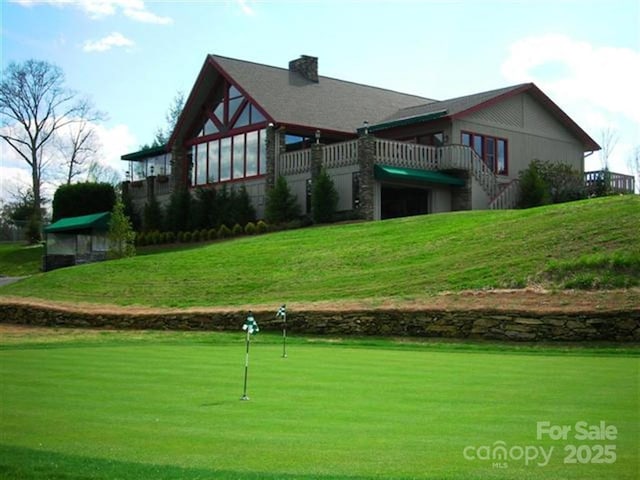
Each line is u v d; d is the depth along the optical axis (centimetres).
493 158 4112
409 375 1152
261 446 672
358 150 3622
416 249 2583
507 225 2567
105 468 595
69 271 3105
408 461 616
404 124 3997
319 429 742
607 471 581
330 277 2461
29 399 930
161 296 2578
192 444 682
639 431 717
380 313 1922
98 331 2256
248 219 4053
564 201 3972
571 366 1264
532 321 1736
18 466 601
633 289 1792
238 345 1775
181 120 4619
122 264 3100
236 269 2773
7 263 4950
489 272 2097
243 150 4278
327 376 1144
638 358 1415
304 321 2020
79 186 5062
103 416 816
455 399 912
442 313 1847
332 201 3659
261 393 974
